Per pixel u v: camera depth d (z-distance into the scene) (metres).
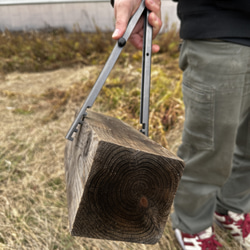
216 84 1.02
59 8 4.89
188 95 1.12
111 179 0.65
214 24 0.98
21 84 3.71
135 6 0.94
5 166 1.97
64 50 4.64
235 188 1.38
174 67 3.55
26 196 1.70
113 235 0.71
